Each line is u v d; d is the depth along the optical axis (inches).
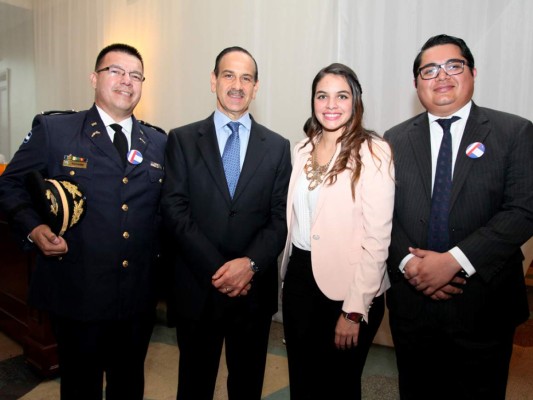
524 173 53.3
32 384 91.3
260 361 66.4
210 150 64.0
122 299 62.2
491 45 97.4
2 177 60.7
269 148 66.4
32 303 63.3
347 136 58.3
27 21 207.0
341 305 57.6
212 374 65.4
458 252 53.2
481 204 54.7
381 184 55.7
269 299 67.1
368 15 112.7
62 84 195.2
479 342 55.7
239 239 63.1
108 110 65.7
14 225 58.6
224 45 141.6
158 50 160.2
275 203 66.7
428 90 58.9
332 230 56.7
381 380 94.3
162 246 69.3
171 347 108.9
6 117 212.5
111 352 65.7
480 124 57.0
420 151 59.6
